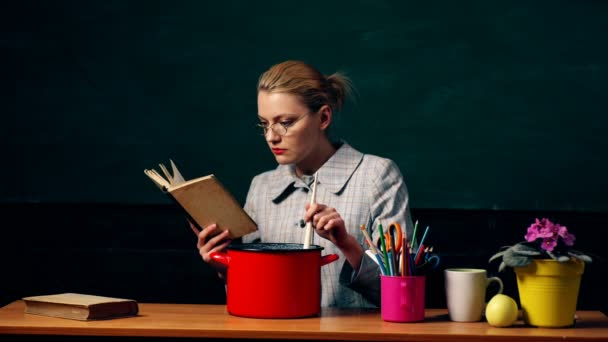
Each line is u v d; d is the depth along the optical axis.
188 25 2.72
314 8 2.70
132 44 2.73
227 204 1.53
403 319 1.45
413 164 2.66
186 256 2.71
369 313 1.56
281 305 1.46
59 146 2.71
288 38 2.71
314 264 1.50
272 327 1.38
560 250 1.45
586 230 2.64
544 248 1.44
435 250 2.67
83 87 2.72
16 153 2.71
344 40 2.69
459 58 2.67
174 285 2.71
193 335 1.36
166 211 2.71
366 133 2.67
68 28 2.73
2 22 2.73
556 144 2.65
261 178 2.03
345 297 1.86
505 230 2.66
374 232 1.85
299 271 1.47
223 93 2.72
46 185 2.70
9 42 2.72
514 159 2.65
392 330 1.37
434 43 2.67
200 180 1.49
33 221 2.71
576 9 2.65
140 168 2.71
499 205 2.65
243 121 2.71
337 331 1.34
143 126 2.72
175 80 2.72
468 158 2.66
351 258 1.60
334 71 2.69
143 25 2.73
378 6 2.68
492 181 2.66
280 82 1.71
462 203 2.66
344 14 2.69
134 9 2.73
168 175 1.57
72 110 2.72
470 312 1.47
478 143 2.66
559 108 2.65
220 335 1.35
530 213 2.65
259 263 1.46
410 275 1.46
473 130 2.66
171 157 2.71
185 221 2.71
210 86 2.72
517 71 2.65
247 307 1.48
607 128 2.64
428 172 2.66
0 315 1.51
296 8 2.71
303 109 1.71
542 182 2.65
